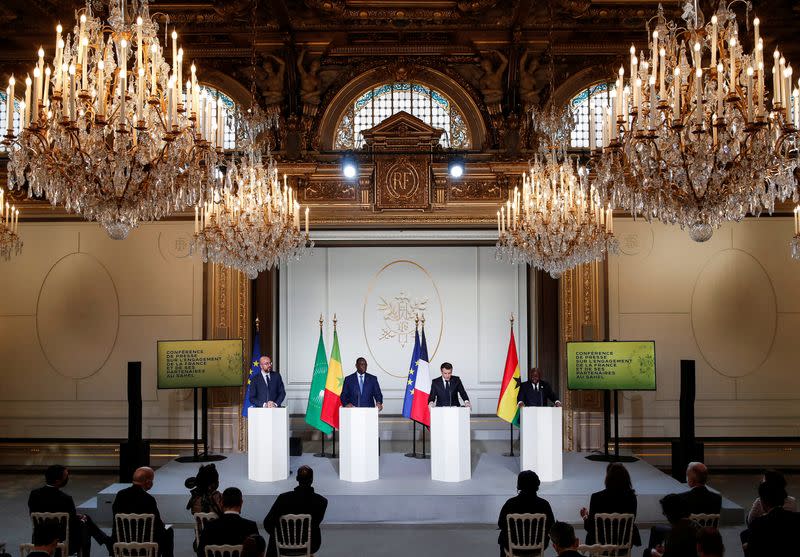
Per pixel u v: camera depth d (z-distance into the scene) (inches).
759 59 250.8
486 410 584.4
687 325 537.0
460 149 543.2
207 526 241.1
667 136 270.4
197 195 304.5
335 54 538.6
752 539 212.1
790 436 534.0
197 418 526.6
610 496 274.8
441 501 378.6
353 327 586.9
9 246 449.1
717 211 281.1
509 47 520.4
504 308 588.4
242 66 535.8
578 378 484.1
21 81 534.0
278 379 463.2
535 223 398.3
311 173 525.7
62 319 541.0
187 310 538.9
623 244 539.5
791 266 540.4
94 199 280.5
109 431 536.1
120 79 258.4
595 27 505.7
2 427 537.6
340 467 415.5
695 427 533.0
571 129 481.4
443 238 550.3
